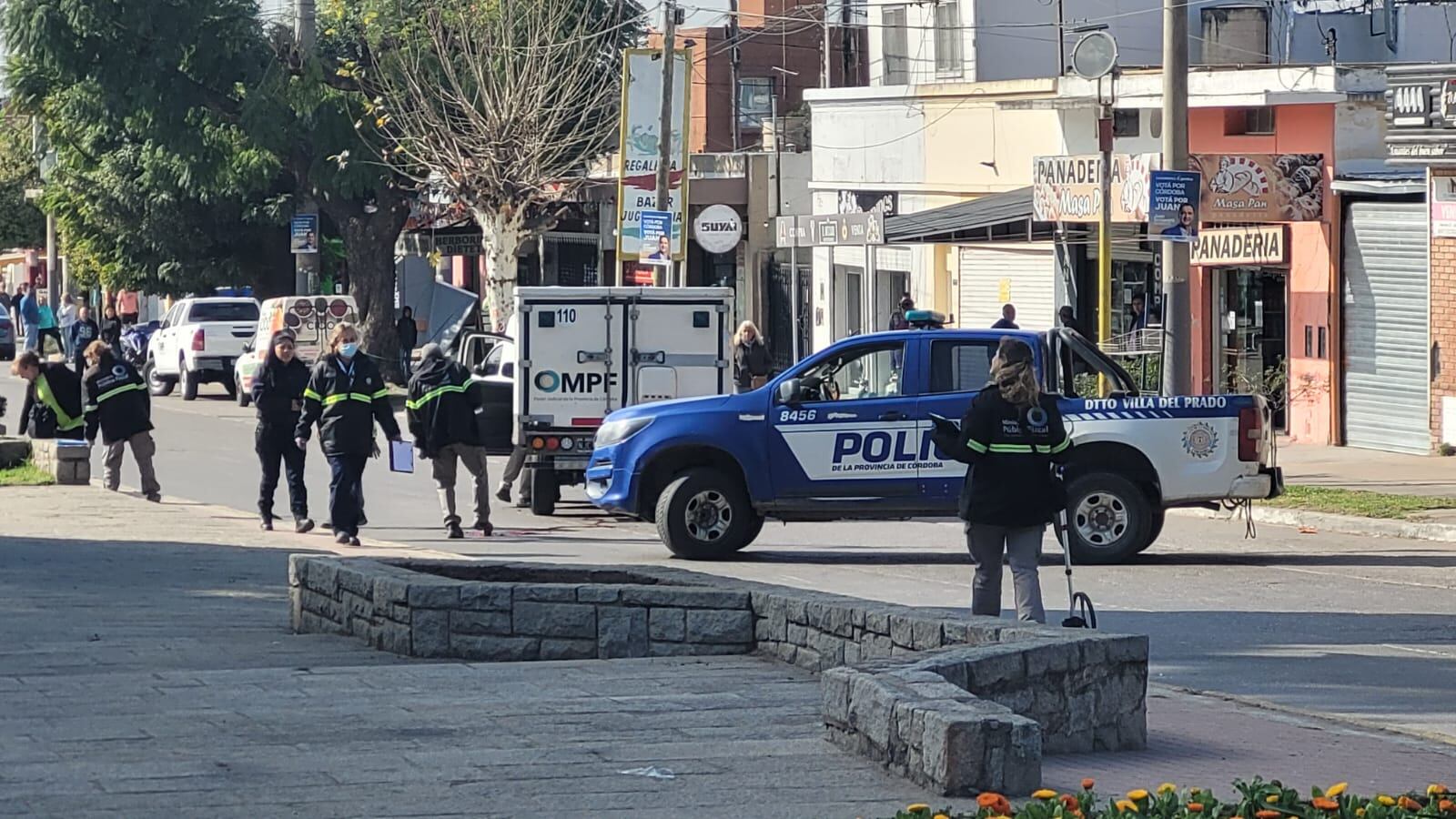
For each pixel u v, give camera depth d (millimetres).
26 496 43406
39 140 116562
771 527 41000
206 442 62094
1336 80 54250
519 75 79688
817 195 84250
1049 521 21875
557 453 42781
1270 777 15648
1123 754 16594
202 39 83188
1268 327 57656
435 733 16391
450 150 79250
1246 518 40156
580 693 18562
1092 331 64750
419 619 21484
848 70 117625
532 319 43000
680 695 18484
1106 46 48000
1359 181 53219
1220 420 33656
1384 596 29219
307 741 15992
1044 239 60344
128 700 17984
